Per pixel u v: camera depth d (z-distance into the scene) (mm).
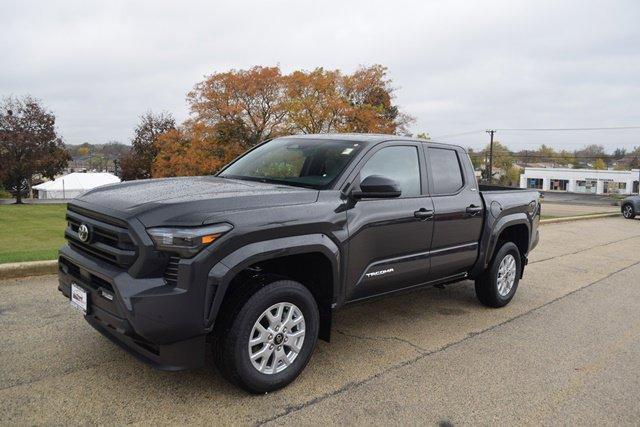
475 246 5242
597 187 95125
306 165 4199
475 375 3914
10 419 2945
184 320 2984
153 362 3092
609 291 7105
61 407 3107
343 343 4500
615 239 13859
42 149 42844
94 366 3689
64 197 58688
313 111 34531
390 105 43000
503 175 105938
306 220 3486
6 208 31078
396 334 4801
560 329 5195
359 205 3949
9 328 4379
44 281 5891
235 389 3453
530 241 6234
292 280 3479
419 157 4703
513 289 6016
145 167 58344
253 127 37625
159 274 3041
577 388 3756
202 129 36625
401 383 3705
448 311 5648
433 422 3172
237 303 3207
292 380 3543
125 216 3061
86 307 3342
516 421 3232
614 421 3289
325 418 3145
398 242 4285
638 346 4742
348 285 3881
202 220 3031
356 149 4164
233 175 4512
